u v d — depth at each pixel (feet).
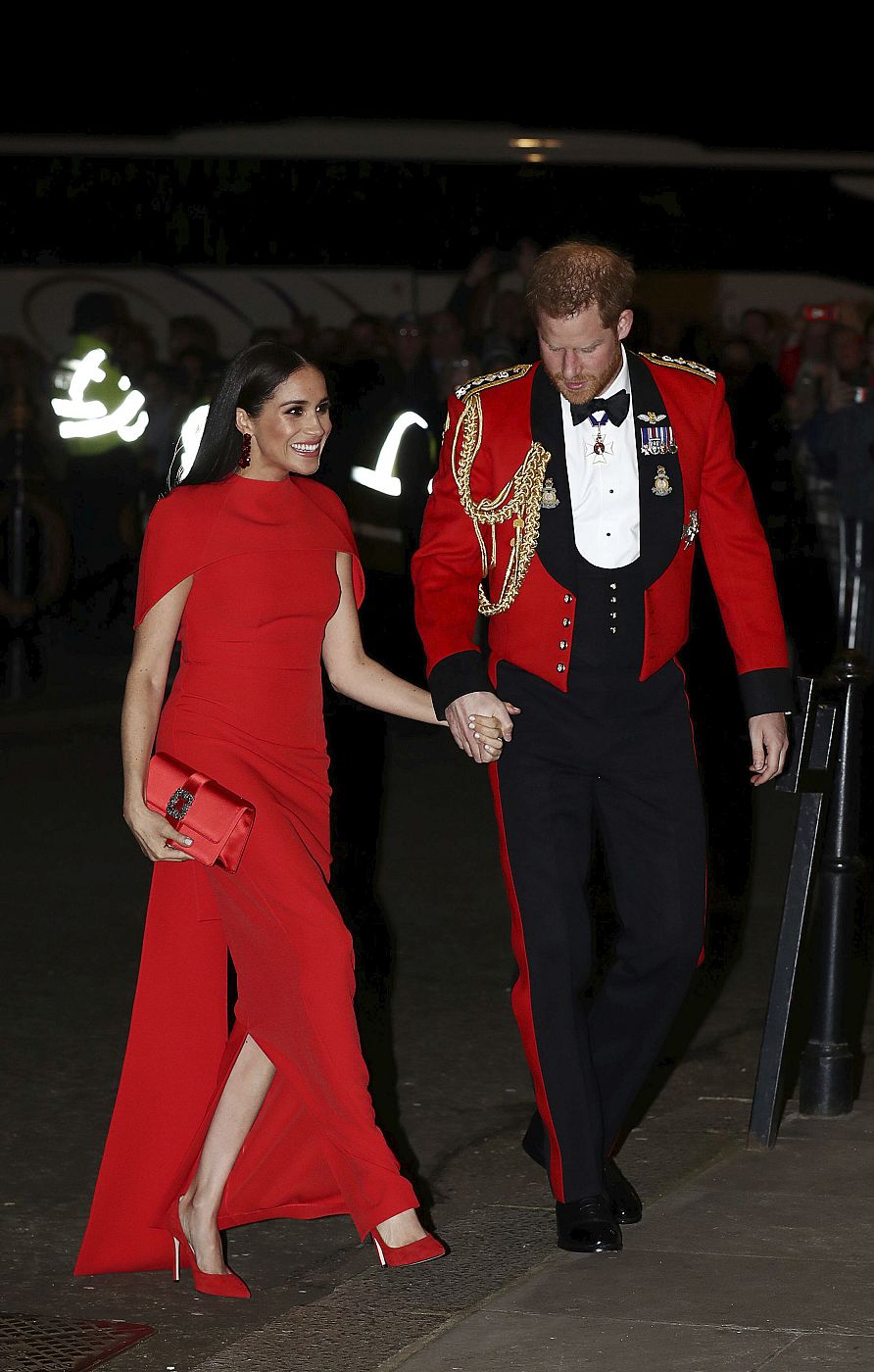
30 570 45.37
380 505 36.35
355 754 35.29
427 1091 18.42
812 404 46.26
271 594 13.25
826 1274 13.09
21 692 44.06
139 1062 13.53
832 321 49.98
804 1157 15.64
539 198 51.11
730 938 23.84
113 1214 13.74
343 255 50.90
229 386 13.33
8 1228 15.10
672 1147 16.38
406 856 28.53
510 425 13.69
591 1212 13.60
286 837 13.08
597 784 13.99
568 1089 13.71
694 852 13.92
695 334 42.29
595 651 13.69
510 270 50.47
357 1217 13.06
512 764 13.84
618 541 13.64
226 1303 13.57
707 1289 12.86
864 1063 18.34
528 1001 13.80
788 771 15.76
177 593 13.28
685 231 51.16
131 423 46.44
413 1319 12.84
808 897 15.93
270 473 13.43
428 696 13.89
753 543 14.11
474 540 13.84
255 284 50.67
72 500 46.24
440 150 50.57
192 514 13.24
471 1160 16.48
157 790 13.04
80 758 37.35
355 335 44.91
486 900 25.99
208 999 13.50
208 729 13.24
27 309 49.57
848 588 42.37
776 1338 12.02
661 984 13.99
